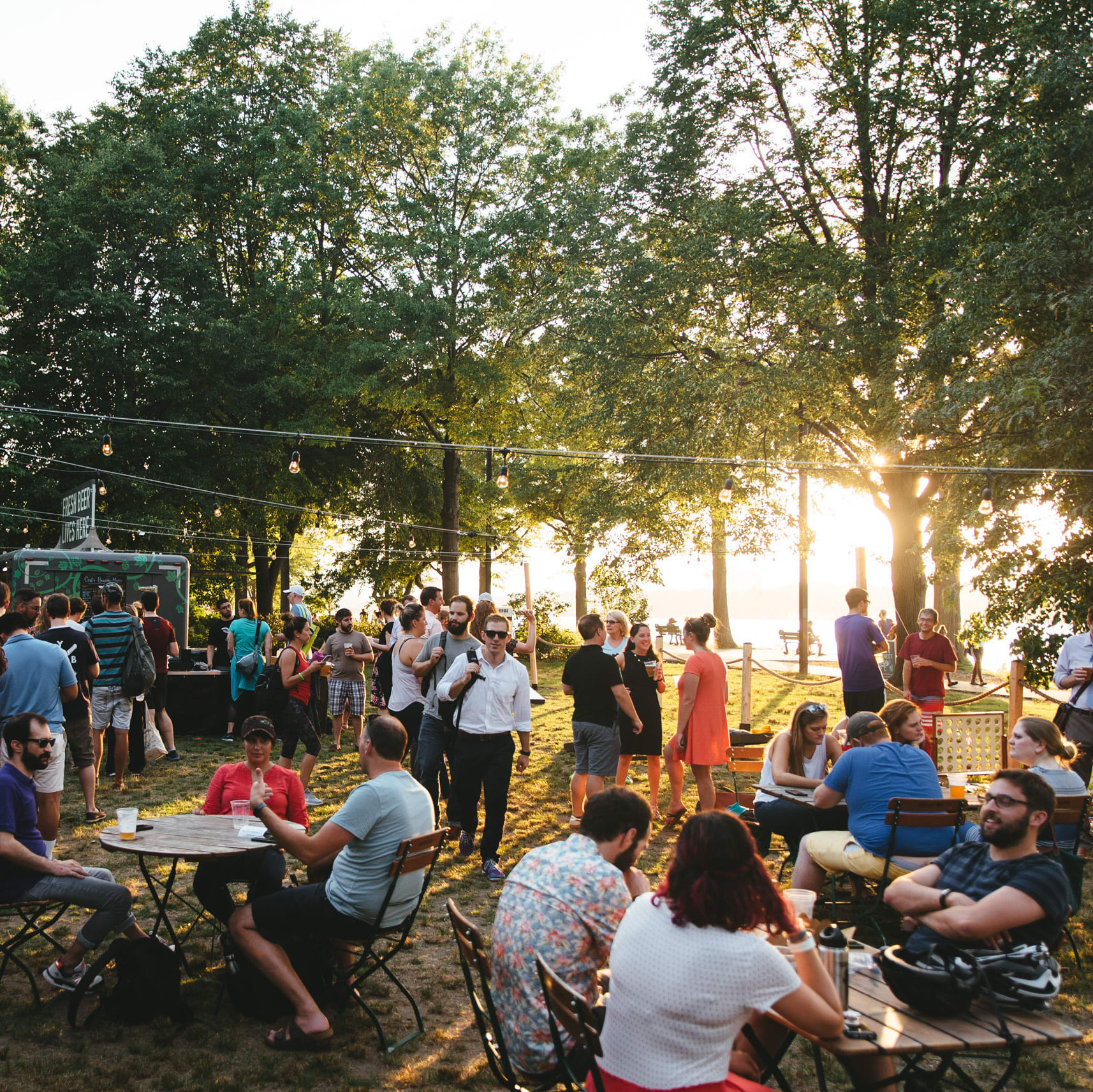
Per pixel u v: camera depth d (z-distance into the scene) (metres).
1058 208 15.07
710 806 8.08
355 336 28.47
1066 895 3.63
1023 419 14.96
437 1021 4.77
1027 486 15.54
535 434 30.77
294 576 36.81
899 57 20.56
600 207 23.59
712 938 2.81
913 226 20.14
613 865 3.70
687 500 22.66
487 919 6.21
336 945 5.03
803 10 21.16
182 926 5.90
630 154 22.64
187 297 26.64
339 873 4.57
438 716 8.02
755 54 21.83
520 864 3.70
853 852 5.59
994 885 3.74
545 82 30.55
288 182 27.42
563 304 23.20
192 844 4.80
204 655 16.14
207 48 30.25
